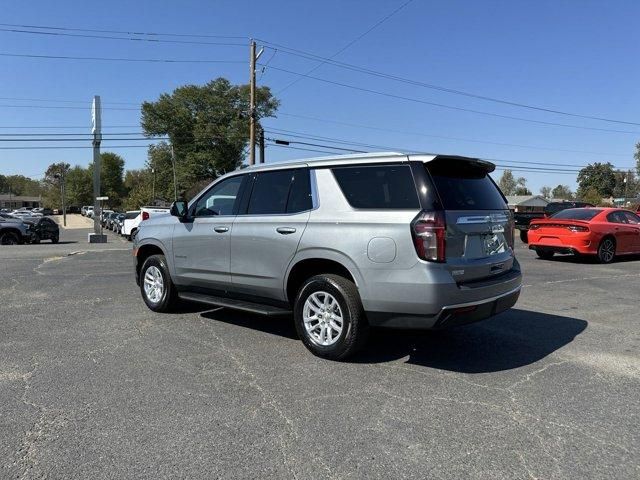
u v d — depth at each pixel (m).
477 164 5.02
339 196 4.92
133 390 4.19
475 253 4.74
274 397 4.07
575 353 5.27
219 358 5.01
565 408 3.90
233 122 69.12
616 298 8.30
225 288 5.91
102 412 3.77
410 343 5.58
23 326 6.15
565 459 3.15
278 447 3.28
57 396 4.05
